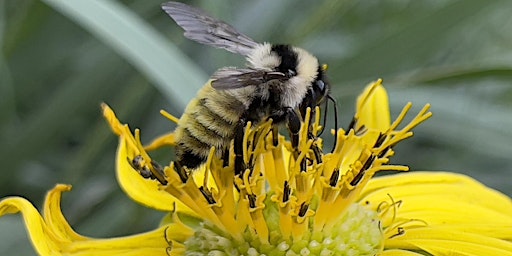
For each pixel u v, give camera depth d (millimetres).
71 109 226
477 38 252
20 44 228
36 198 224
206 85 181
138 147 180
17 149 223
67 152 230
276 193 179
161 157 214
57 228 178
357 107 195
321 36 239
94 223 218
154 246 182
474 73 213
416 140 236
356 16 243
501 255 182
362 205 188
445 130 230
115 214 218
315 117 182
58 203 179
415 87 225
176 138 180
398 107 227
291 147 180
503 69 211
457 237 183
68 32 234
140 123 230
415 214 189
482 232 185
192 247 181
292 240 180
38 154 227
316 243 180
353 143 182
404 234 183
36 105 234
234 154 178
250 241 180
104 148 227
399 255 182
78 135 231
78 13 194
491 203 192
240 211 179
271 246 179
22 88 233
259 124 180
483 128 229
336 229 182
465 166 234
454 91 232
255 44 185
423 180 193
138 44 197
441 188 193
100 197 222
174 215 183
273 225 180
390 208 188
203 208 179
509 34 250
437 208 190
